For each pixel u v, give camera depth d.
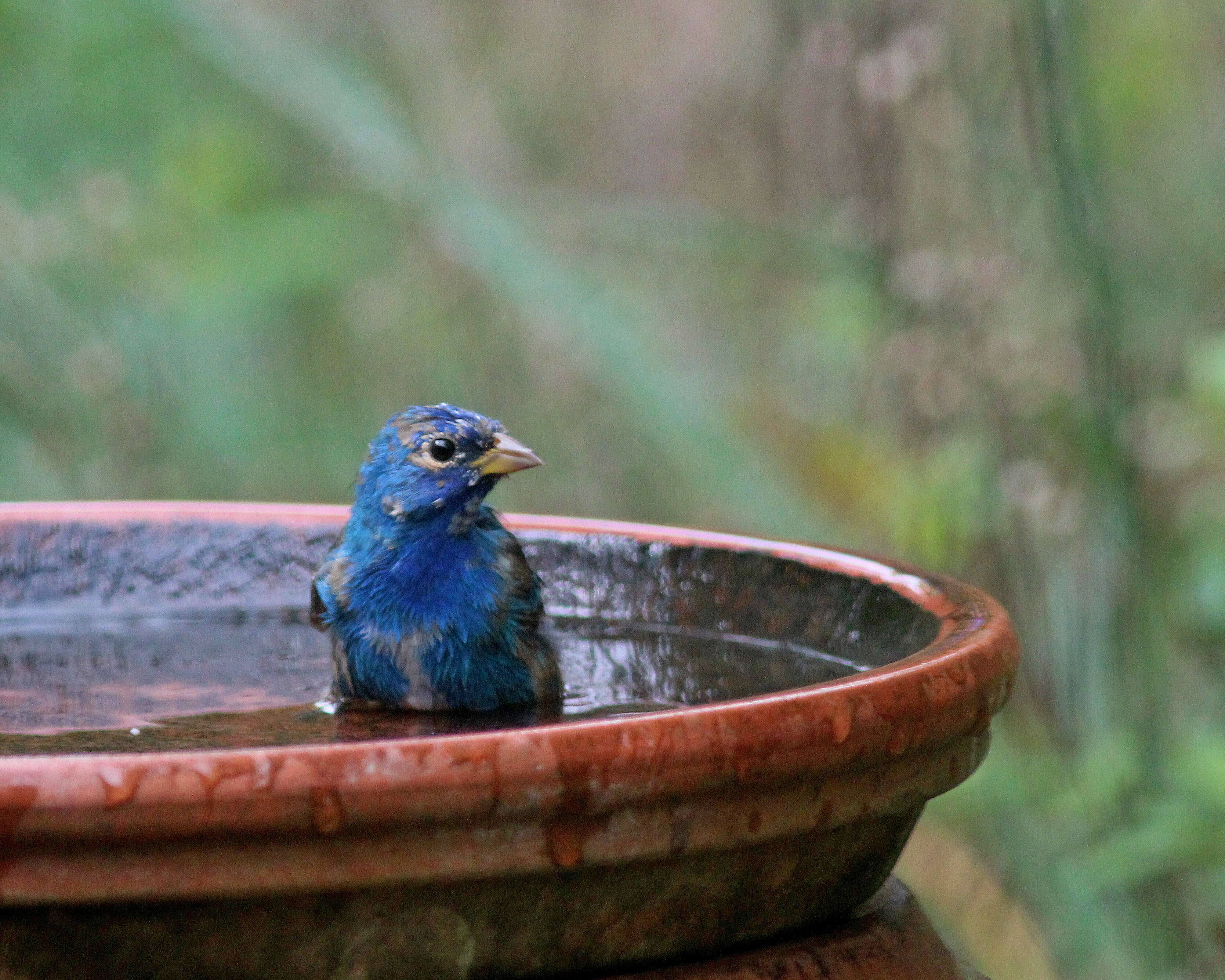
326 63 13.99
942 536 11.55
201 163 15.76
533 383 15.33
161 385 14.69
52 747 5.08
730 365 16.06
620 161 17.38
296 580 6.95
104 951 3.81
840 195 13.43
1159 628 11.21
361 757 3.72
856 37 12.23
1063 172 11.02
